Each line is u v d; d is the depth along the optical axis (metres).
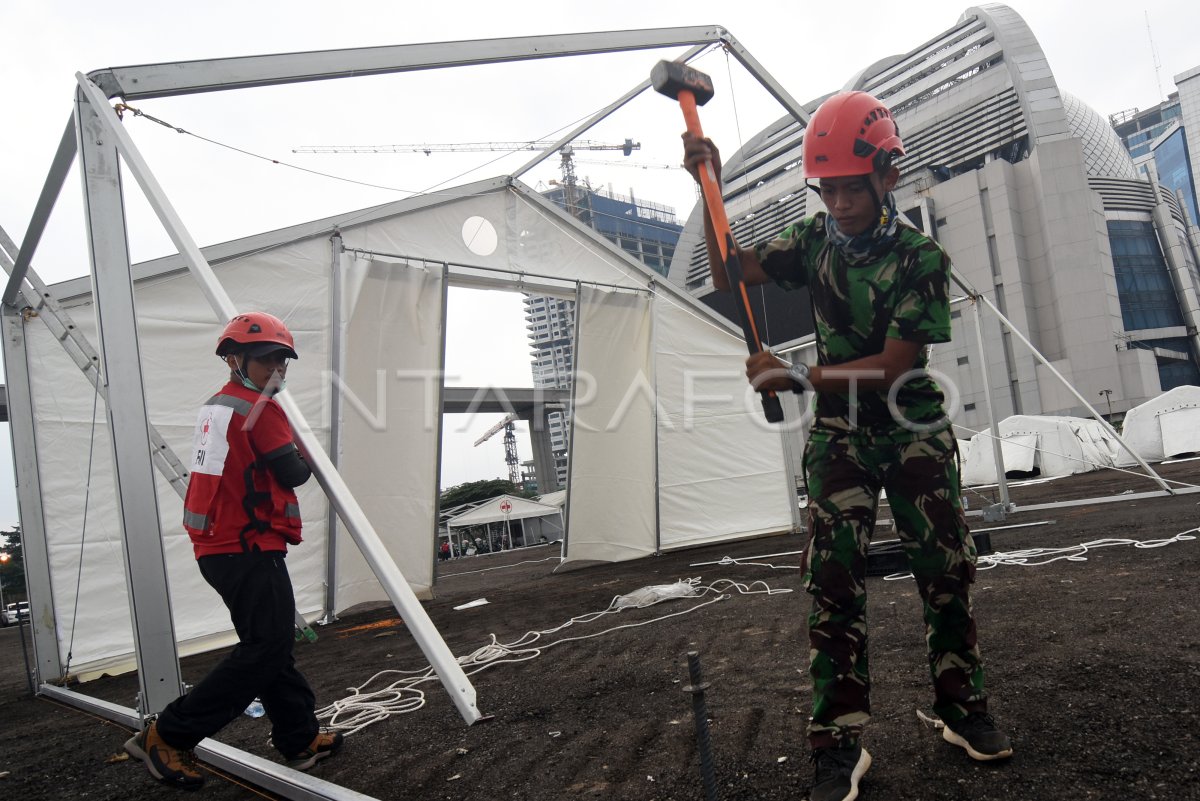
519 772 2.08
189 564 5.93
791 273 1.91
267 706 2.33
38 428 5.22
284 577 2.29
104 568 5.38
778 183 68.06
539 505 32.91
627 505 9.80
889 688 2.37
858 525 1.70
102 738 3.23
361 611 7.36
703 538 10.16
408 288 7.43
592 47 3.94
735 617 4.15
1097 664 2.29
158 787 2.38
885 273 1.67
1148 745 1.65
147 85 3.07
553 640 4.27
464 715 2.13
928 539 1.69
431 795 1.98
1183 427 17.52
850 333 1.76
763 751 1.96
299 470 2.25
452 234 7.96
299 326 6.75
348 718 2.91
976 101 69.88
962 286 8.02
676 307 10.11
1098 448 18.78
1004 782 1.57
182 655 5.79
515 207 8.58
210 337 6.23
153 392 5.90
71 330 4.40
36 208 4.10
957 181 65.62
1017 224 63.47
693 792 1.76
